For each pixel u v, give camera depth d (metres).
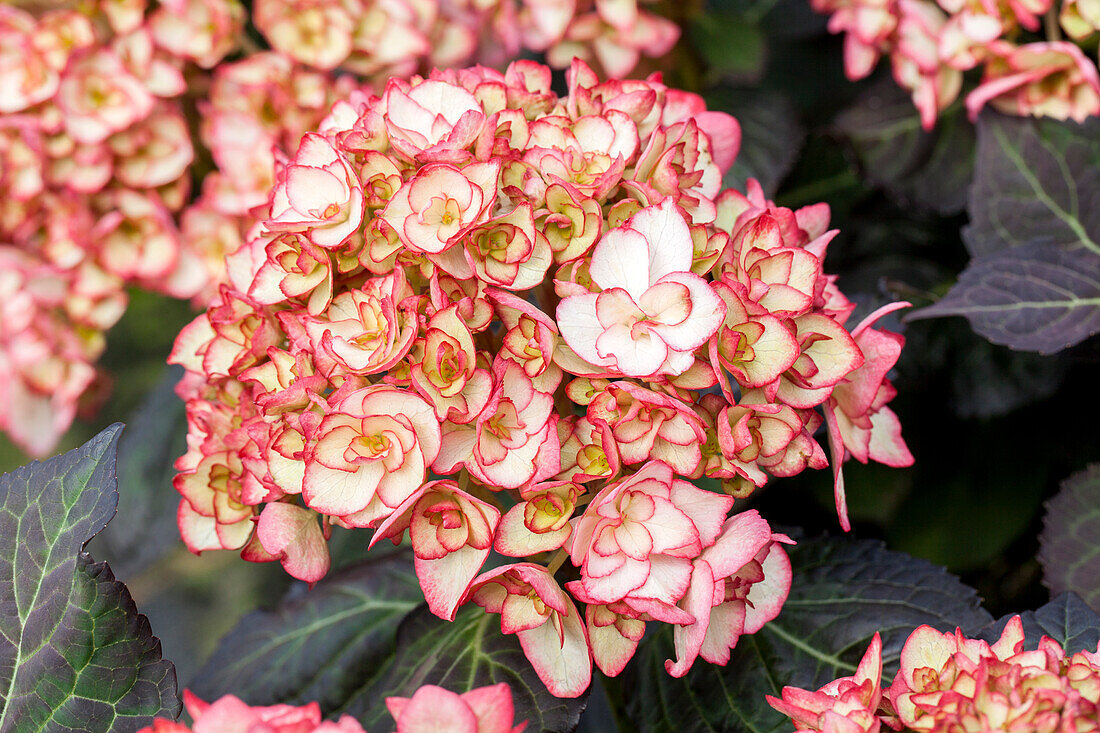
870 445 0.63
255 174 0.75
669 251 0.58
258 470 0.59
